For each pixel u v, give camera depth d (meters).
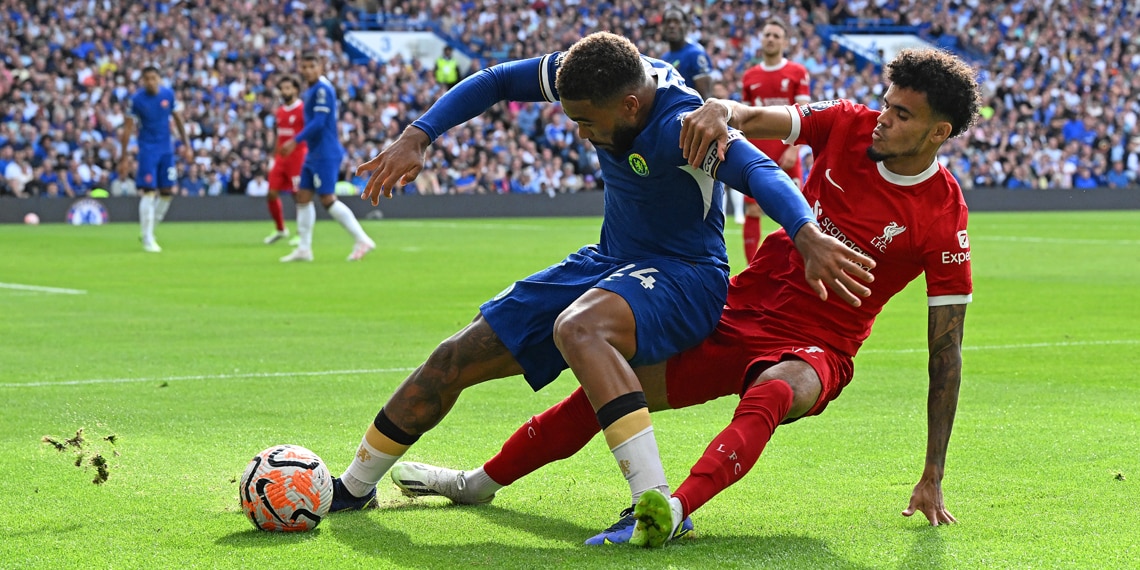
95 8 28.56
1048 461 4.62
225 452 4.83
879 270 3.87
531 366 3.90
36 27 27.50
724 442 3.46
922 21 36.25
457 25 33.03
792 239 3.38
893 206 3.81
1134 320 9.39
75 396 6.09
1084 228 23.28
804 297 3.86
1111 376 6.74
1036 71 35.34
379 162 3.94
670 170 3.72
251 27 29.86
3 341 8.12
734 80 31.61
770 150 12.89
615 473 4.51
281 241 19.02
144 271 13.57
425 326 8.98
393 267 14.16
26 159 25.05
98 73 27.08
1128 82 35.38
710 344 3.89
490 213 28.48
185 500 4.04
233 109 27.62
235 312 9.84
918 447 4.89
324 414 5.66
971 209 30.92
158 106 16.91
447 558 3.35
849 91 32.88
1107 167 33.47
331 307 10.19
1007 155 32.16
